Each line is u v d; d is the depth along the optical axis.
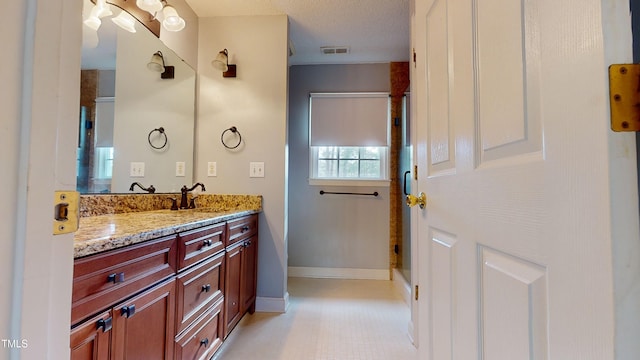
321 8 2.41
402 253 3.19
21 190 0.38
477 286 0.71
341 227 3.45
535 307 0.51
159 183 2.17
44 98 0.41
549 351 0.48
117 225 1.27
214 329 1.66
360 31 2.76
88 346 0.84
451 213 0.86
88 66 1.60
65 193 0.46
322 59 3.37
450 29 0.87
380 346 1.93
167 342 1.21
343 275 3.42
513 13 0.57
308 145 3.50
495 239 0.63
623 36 0.39
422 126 1.14
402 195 3.21
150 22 2.03
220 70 2.52
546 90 0.49
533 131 0.52
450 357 0.86
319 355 1.82
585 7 0.42
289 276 3.46
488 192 0.66
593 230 0.40
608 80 0.39
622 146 0.38
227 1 2.34
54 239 0.44
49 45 0.42
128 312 0.98
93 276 0.86
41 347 0.41
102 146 1.70
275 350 1.87
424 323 1.10
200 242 1.49
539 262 0.50
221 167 2.51
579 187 0.42
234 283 1.96
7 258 0.37
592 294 0.40
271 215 2.49
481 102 0.70
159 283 1.16
